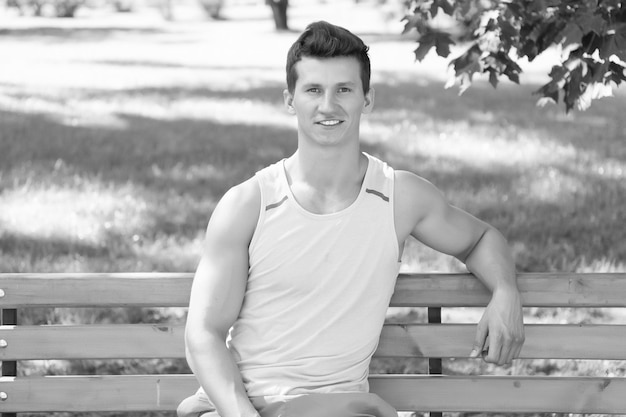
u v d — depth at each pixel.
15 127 13.36
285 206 3.12
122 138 12.77
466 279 3.41
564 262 7.20
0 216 8.48
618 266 7.14
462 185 9.84
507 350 3.17
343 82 3.09
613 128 13.59
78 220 8.40
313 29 3.14
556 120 14.42
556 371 5.30
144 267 7.11
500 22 4.36
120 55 28.25
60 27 43.06
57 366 5.43
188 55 28.50
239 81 20.92
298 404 2.96
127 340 3.40
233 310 3.12
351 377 3.12
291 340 3.09
